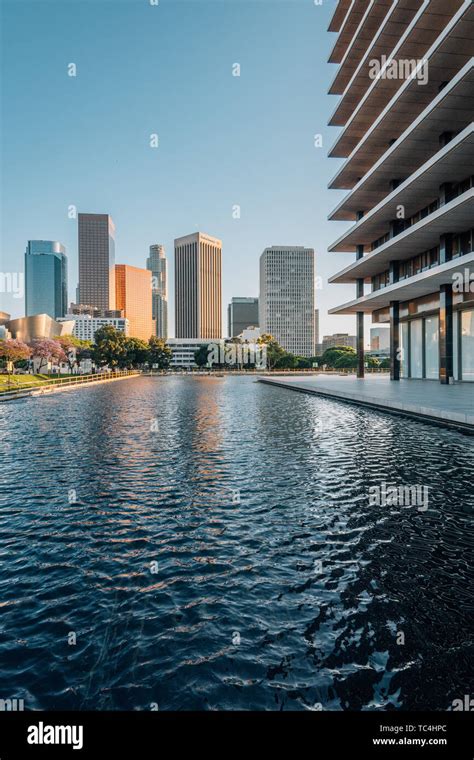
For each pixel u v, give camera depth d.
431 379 40.75
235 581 5.53
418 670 3.92
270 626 4.59
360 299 42.84
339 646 4.26
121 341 105.19
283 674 3.92
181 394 38.56
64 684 3.87
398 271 40.22
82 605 5.07
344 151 46.44
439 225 28.84
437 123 27.66
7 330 117.62
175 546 6.59
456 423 16.67
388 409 22.14
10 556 6.34
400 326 47.06
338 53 44.19
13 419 21.17
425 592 5.20
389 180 37.28
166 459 12.18
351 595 5.15
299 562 6.01
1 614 4.91
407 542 6.59
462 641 4.29
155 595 5.25
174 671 3.98
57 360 101.62
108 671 4.00
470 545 6.46
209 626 4.61
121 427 18.31
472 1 21.17
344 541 6.66
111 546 6.63
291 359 128.50
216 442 14.69
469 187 28.94
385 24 30.89
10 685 3.87
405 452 12.68
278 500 8.57
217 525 7.36
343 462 11.57
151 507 8.28
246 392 40.84
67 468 11.23
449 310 32.25
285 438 15.31
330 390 31.72
